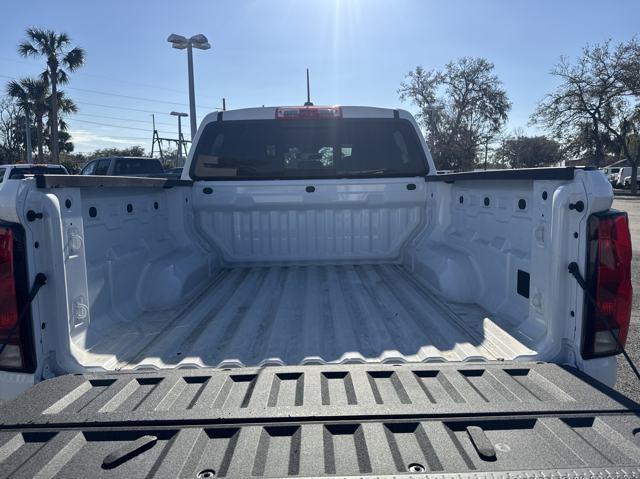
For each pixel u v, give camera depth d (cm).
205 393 184
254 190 397
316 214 407
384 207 406
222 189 395
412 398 179
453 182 367
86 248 242
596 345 208
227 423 165
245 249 408
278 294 337
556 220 211
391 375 199
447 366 206
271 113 408
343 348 246
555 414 166
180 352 241
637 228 1531
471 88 4903
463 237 347
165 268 317
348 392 185
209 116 409
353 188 399
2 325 196
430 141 4997
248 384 193
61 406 176
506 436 156
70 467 144
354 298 325
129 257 290
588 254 204
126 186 268
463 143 4906
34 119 4525
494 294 292
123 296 282
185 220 381
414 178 404
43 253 205
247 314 297
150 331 270
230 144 408
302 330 271
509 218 273
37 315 202
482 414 166
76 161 5531
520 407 169
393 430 160
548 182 220
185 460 146
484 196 309
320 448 151
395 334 262
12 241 193
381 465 142
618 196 3400
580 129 3459
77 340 224
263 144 409
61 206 212
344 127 409
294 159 409
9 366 201
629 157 3575
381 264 415
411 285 353
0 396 205
